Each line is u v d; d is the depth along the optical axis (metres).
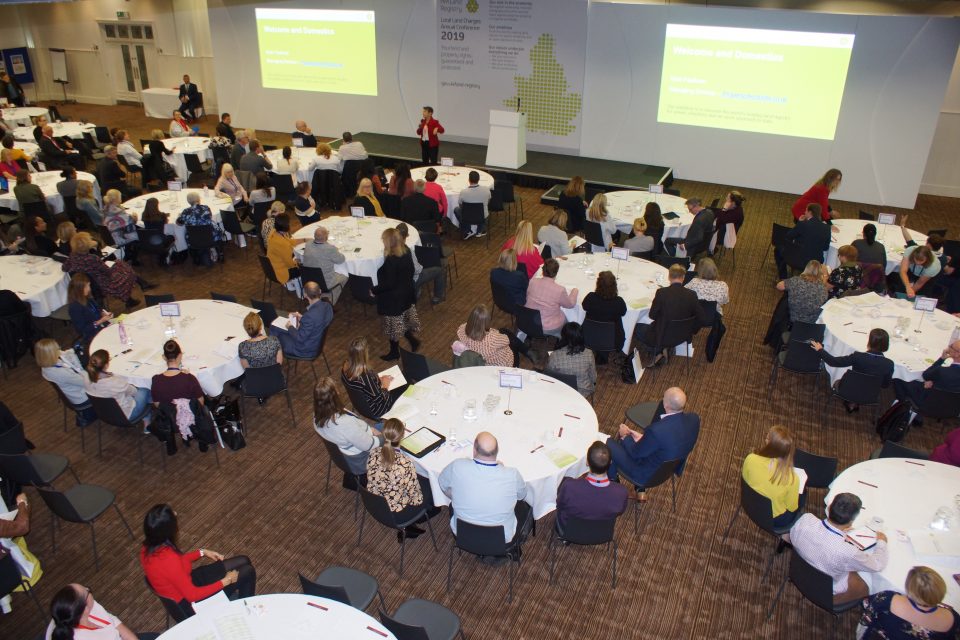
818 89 10.89
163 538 3.30
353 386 4.76
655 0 11.84
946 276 7.04
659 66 11.73
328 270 6.88
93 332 6.01
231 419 5.35
